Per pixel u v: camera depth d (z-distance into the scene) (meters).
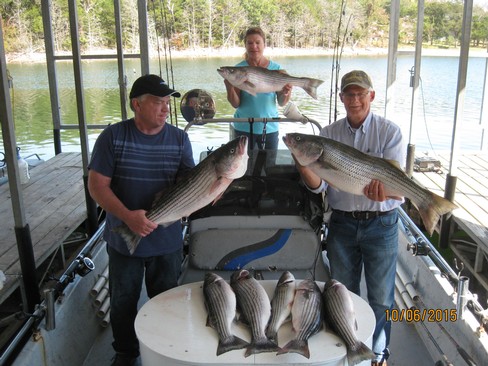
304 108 6.94
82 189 5.42
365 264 2.86
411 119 6.01
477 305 2.73
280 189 3.10
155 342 2.06
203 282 2.50
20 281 3.44
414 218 6.07
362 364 2.07
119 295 2.70
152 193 2.59
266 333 2.11
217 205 3.12
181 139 2.64
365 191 2.44
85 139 4.55
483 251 4.48
